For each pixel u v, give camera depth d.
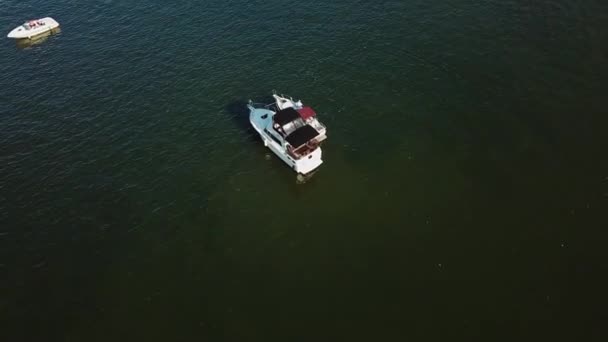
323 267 39.62
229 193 46.84
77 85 61.06
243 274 39.66
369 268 39.16
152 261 41.16
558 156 45.50
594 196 41.97
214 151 51.28
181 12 72.94
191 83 60.00
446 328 34.62
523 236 39.94
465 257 39.06
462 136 49.16
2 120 56.50
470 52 58.88
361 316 35.94
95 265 41.16
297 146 46.25
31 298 38.94
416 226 41.94
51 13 75.56
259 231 43.06
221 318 36.72
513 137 47.97
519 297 35.97
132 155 51.41
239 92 58.09
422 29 63.56
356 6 69.75
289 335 35.25
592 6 63.00
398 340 34.25
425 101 53.69
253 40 65.75
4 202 47.06
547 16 62.47
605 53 55.69
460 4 67.00
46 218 45.41
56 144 53.19
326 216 43.75
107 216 45.28
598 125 47.75
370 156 48.72
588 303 35.06
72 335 36.41
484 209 42.41
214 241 42.47
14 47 68.62
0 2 79.06
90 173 49.72
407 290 37.28
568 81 52.88
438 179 45.59
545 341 33.22
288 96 56.56
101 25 71.75
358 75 58.25
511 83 53.84
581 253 38.19
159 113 56.28
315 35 65.31
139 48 66.44
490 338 33.78
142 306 37.91
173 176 48.84
